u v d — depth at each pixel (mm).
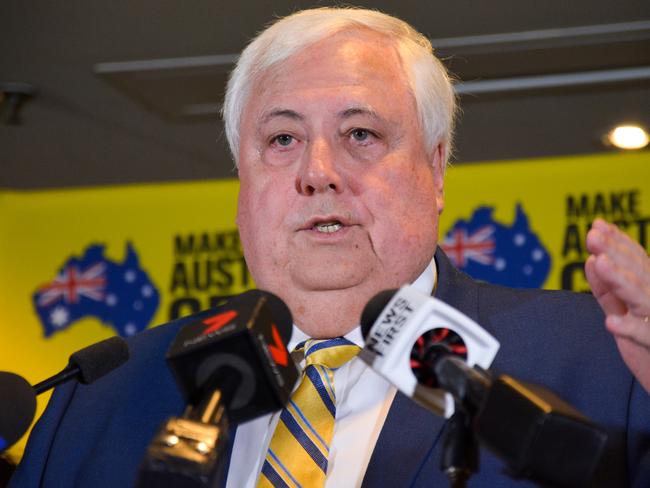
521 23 5168
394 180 2049
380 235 2025
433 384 1387
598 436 1150
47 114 6281
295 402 1939
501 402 1204
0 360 7152
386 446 1888
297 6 5020
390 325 1424
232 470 1980
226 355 1384
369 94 2053
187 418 1254
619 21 5109
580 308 2051
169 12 5094
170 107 6094
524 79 5801
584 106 6156
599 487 1815
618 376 1925
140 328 7094
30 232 7320
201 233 7172
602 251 1388
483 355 1398
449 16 5137
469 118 6367
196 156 6871
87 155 6891
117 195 7297
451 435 1324
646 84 5801
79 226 7297
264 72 2139
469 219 6859
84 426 2137
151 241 7203
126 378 2191
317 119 2049
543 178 6820
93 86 5863
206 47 5402
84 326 7156
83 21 5191
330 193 2014
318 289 2029
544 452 1155
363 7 5078
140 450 2053
